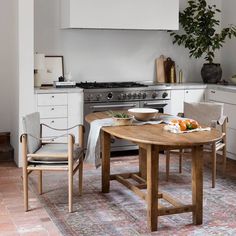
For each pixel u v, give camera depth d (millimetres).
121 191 4680
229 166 5715
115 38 6543
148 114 4305
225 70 7047
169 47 6863
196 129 3938
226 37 6969
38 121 4398
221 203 4348
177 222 3875
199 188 3793
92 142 4250
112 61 6574
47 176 5188
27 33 5414
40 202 4344
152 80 6836
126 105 6059
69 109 5816
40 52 6203
